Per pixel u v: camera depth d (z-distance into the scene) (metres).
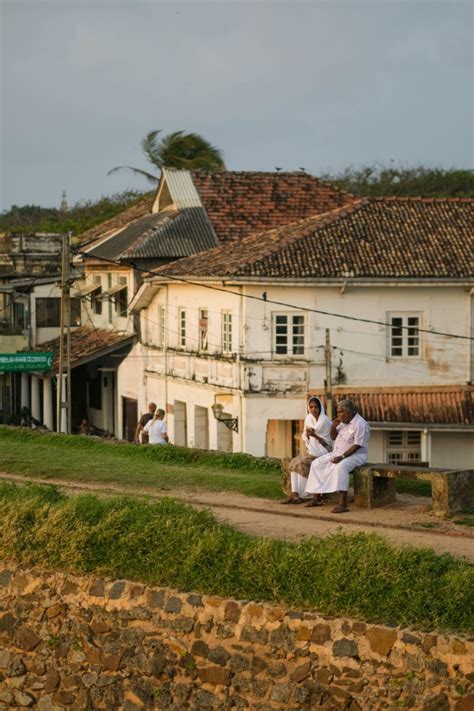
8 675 15.88
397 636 12.84
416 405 36.94
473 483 17.44
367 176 73.06
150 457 23.73
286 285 36.47
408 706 12.65
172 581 14.77
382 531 16.27
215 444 38.97
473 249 38.38
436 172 72.69
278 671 13.55
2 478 21.70
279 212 47.91
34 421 48.88
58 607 15.54
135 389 45.75
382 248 38.06
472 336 37.91
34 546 16.14
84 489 20.33
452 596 12.98
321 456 18.09
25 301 50.41
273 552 14.41
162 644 14.54
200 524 15.63
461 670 12.44
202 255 42.16
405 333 37.59
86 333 49.41
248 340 36.88
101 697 15.00
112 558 15.40
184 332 41.25
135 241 45.50
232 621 14.00
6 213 80.56
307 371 37.09
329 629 13.27
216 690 14.01
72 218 75.94
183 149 65.50
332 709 13.12
